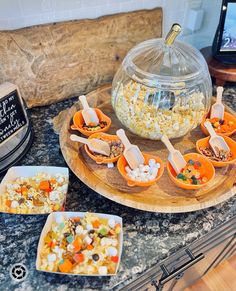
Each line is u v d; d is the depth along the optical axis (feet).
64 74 3.03
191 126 2.55
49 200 2.14
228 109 3.05
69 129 2.73
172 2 3.49
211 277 3.86
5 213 2.18
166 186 2.32
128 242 2.07
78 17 3.01
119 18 3.11
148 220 2.21
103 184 2.30
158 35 3.43
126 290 2.04
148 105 2.43
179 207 2.17
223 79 3.49
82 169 2.40
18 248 2.00
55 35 2.84
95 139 2.55
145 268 1.95
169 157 2.39
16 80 2.81
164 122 2.44
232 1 3.05
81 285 1.84
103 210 2.25
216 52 3.43
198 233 2.16
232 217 2.30
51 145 2.71
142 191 2.28
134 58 2.56
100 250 1.89
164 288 2.74
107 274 1.80
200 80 2.49
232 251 3.74
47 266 1.81
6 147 2.49
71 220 2.01
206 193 2.28
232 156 2.54
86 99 2.98
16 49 2.70
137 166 2.40
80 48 2.99
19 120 2.50
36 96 3.00
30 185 2.24
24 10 2.70
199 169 2.43
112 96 2.72
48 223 1.96
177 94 2.40
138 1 3.24
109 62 3.23
